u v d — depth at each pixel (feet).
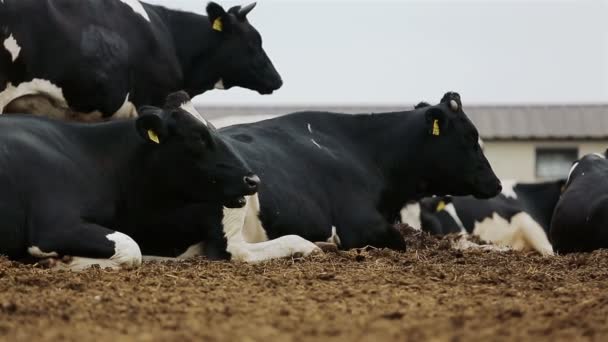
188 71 62.54
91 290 36.22
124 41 56.24
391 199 56.54
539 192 89.30
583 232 63.31
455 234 76.43
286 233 51.08
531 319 31.63
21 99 52.01
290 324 30.25
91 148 45.52
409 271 42.78
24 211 42.32
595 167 66.85
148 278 39.06
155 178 45.91
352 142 56.24
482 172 56.39
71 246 42.27
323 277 40.22
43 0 51.85
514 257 51.57
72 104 53.78
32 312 32.09
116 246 42.63
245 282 38.75
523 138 152.05
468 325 30.30
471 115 156.97
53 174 43.34
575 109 158.30
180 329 29.58
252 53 64.23
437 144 55.83
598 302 34.88
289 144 53.88
